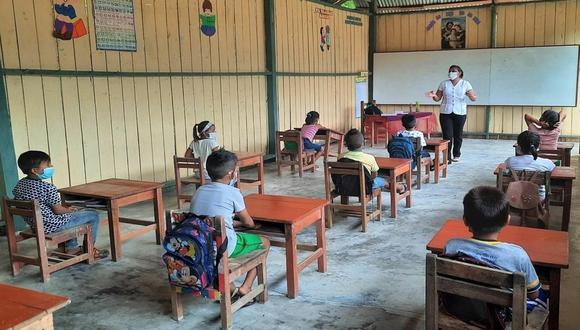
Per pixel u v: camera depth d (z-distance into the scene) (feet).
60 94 16.83
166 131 21.01
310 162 24.77
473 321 6.59
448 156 25.57
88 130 17.83
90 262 12.67
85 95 17.65
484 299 6.10
